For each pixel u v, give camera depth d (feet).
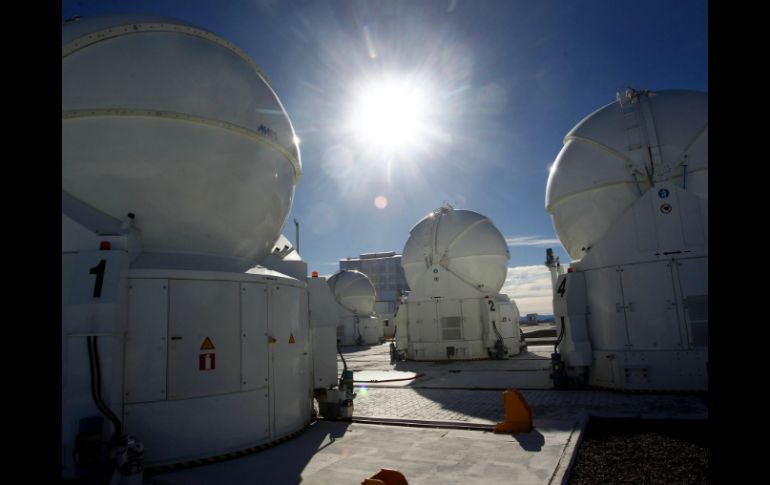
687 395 32.65
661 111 37.68
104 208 21.62
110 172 21.70
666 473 17.93
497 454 21.39
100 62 22.16
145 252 22.24
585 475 18.48
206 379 22.07
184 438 21.11
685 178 35.50
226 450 22.15
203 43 25.36
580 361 37.29
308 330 29.50
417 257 75.82
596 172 38.24
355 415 31.32
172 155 22.43
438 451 22.26
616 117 39.01
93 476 17.29
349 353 94.73
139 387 20.44
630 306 35.76
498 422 27.76
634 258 35.94
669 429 24.06
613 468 19.02
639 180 36.83
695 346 33.47
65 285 20.01
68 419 18.44
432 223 75.46
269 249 29.22
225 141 24.08
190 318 21.99
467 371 55.52
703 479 17.04
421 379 49.78
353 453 22.47
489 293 71.67
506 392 26.02
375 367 64.64
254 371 23.85
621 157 37.37
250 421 23.25
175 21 25.26
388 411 32.45
